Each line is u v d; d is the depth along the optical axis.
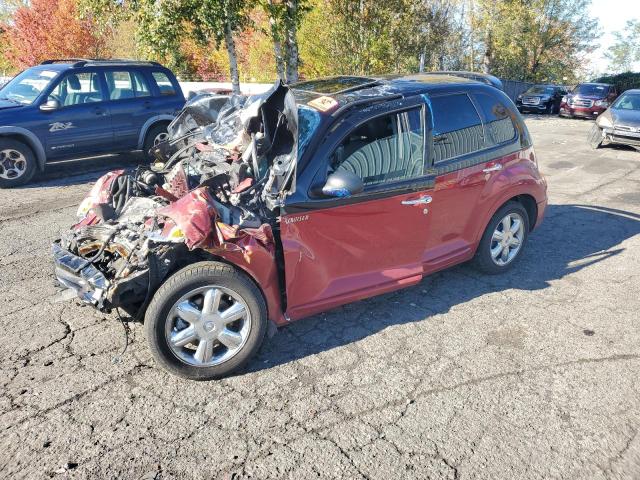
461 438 2.96
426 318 4.25
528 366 3.63
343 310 4.38
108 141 9.20
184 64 12.30
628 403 3.27
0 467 2.72
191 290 3.21
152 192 4.25
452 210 4.33
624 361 3.71
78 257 3.45
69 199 7.64
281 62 13.06
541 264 5.35
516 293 4.71
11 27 23.80
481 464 2.78
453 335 4.01
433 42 19.95
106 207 3.90
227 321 3.37
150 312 3.17
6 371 3.51
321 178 3.56
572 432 3.02
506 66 34.25
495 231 4.82
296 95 4.29
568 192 8.12
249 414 3.14
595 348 3.87
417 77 4.70
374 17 16.52
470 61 31.31
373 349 3.81
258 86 18.84
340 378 3.49
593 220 6.75
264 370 3.57
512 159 4.78
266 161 3.82
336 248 3.73
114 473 2.70
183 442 2.91
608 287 4.84
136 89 9.52
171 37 11.28
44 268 5.17
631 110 11.93
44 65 9.34
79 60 9.37
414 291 4.73
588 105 20.42
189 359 3.35
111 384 3.40
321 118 3.73
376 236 3.90
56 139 8.55
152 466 2.74
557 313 4.36
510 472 2.74
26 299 4.52
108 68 9.20
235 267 3.37
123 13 11.88
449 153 4.26
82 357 3.69
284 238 3.46
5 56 25.94
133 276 3.18
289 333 4.02
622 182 8.77
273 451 2.85
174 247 3.20
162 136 9.91
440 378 3.49
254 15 21.48
